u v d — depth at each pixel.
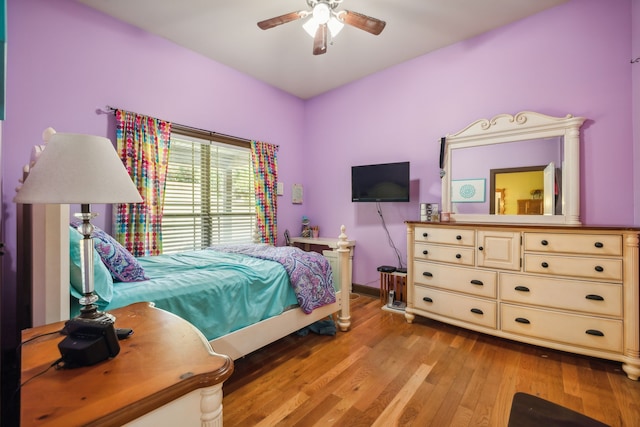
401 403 1.64
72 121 2.36
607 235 1.93
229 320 1.76
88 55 2.44
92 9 2.46
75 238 1.39
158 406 0.63
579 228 2.01
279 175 4.12
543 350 2.25
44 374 0.72
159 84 2.87
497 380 1.85
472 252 2.45
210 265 2.13
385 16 2.61
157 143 2.79
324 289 2.45
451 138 3.01
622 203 2.25
